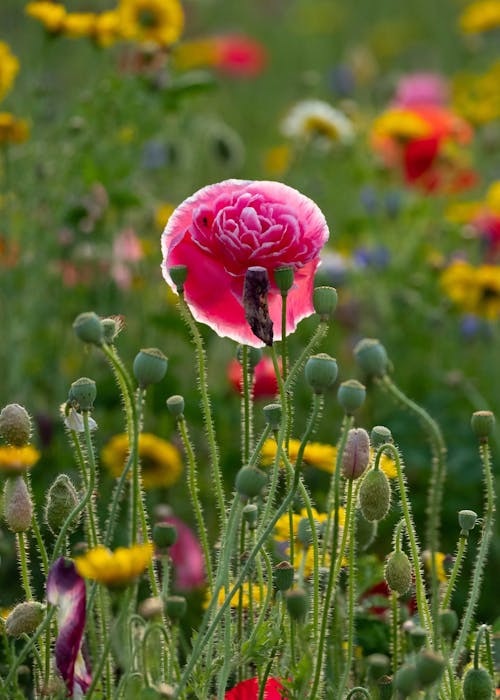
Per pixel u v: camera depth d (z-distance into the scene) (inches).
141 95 327.3
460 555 156.4
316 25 831.1
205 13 845.2
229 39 621.6
